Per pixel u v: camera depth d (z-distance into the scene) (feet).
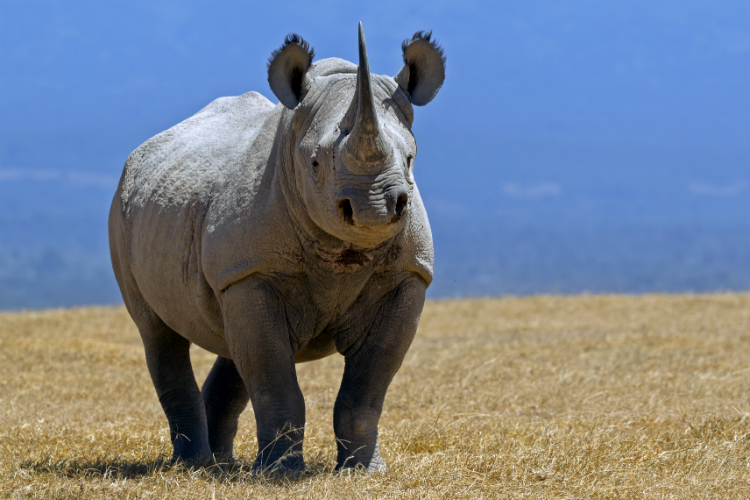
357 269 67.56
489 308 258.16
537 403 111.14
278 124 71.36
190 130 86.63
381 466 70.69
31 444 88.48
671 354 156.25
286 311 68.69
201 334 77.41
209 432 88.53
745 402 107.55
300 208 65.62
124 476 71.41
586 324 220.43
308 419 103.14
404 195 57.62
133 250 83.71
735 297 261.65
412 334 70.90
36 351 166.50
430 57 66.49
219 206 71.41
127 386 135.23
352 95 64.80
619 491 63.82
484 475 67.15
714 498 62.44
